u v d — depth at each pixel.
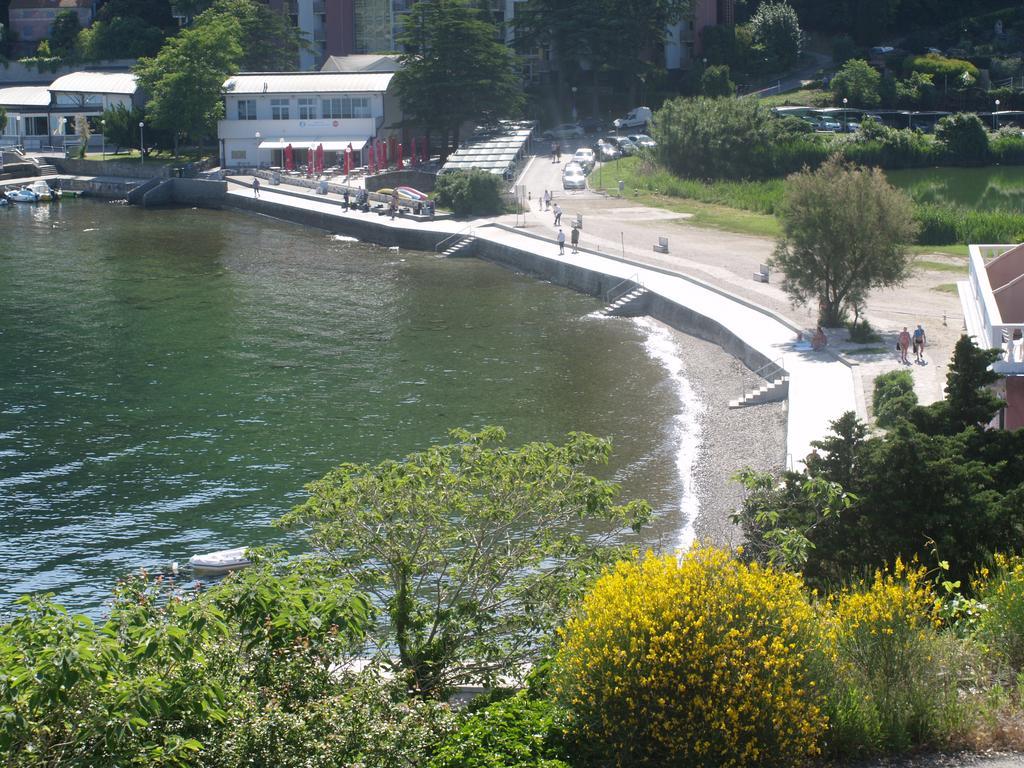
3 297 98.06
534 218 123.62
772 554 29.31
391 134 157.62
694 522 53.22
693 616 19.02
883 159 160.12
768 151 146.88
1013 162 165.38
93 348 82.94
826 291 77.94
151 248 120.25
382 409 69.69
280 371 77.50
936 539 30.28
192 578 48.91
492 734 20.16
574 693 19.69
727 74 172.38
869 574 29.02
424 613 28.88
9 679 16.84
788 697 18.70
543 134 166.38
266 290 101.44
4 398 71.56
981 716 19.84
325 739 18.88
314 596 21.25
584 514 31.98
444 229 121.44
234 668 19.95
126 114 161.00
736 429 64.62
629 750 18.94
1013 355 45.91
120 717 17.20
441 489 30.64
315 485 31.12
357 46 186.12
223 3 173.50
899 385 62.31
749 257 103.81
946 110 181.12
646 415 68.19
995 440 35.59
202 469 60.28
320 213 131.88
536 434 65.12
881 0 197.62
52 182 158.25
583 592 27.97
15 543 51.91
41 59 191.12
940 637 21.41
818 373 69.31
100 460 61.47
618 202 130.88
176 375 76.56
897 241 76.00
